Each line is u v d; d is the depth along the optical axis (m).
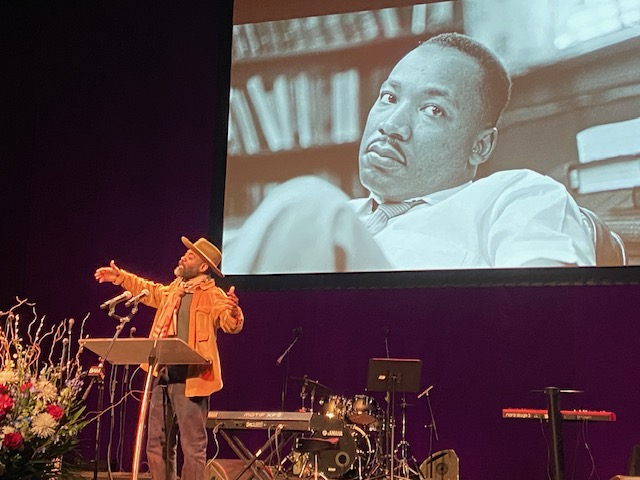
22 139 7.43
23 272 7.23
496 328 6.19
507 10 6.38
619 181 5.89
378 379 5.27
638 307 5.94
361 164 6.53
